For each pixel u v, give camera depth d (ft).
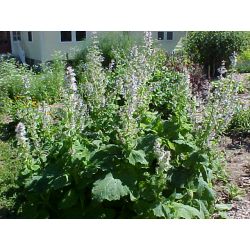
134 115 14.39
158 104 24.35
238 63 41.42
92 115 15.56
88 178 11.82
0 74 32.37
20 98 29.14
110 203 12.41
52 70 37.99
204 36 41.75
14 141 21.71
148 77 18.11
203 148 12.79
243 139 21.02
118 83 16.71
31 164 12.53
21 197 14.64
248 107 24.14
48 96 30.78
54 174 11.75
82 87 18.67
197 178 12.73
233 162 17.92
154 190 11.02
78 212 12.05
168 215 10.83
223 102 13.51
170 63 33.76
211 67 42.45
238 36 40.91
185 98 14.14
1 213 13.65
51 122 16.06
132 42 45.42
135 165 11.93
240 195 14.55
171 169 13.06
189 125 14.03
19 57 61.21
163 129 13.73
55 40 52.95
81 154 11.93
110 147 12.15
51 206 12.38
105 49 43.50
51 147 14.11
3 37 64.64
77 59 43.91
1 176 16.74
